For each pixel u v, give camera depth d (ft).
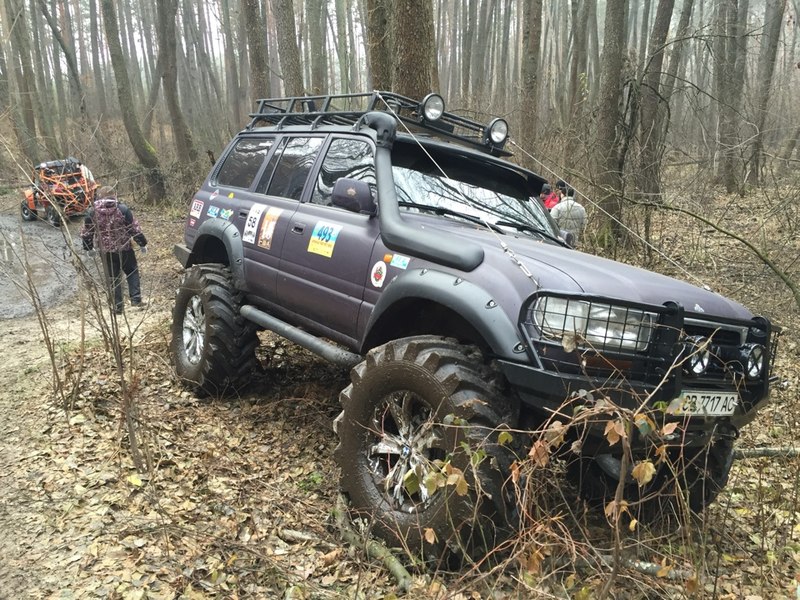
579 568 9.69
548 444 7.68
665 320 8.90
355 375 10.73
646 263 28.66
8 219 39.68
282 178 15.85
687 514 9.12
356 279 12.24
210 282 16.17
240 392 16.62
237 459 13.46
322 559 10.14
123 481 11.99
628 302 8.70
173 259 36.32
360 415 10.57
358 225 12.58
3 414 15.33
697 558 9.82
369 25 29.53
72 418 14.64
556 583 8.97
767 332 10.10
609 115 31.76
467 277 10.02
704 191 32.27
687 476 10.82
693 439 9.43
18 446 13.53
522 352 8.86
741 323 9.86
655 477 11.03
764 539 10.84
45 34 111.75
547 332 8.86
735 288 25.21
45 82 73.31
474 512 8.38
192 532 10.36
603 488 11.61
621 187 28.30
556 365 8.74
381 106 22.18
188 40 114.42
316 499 12.13
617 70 32.17
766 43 54.44
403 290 10.59
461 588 8.76
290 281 14.06
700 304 9.82
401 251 11.29
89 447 13.33
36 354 20.12
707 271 28.14
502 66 96.07
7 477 12.20
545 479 9.58
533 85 48.73
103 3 55.62
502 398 9.22
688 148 36.06
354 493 10.57
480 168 14.34
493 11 108.17
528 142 38.60
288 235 14.29
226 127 77.46
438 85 27.94
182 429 14.51
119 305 18.29
